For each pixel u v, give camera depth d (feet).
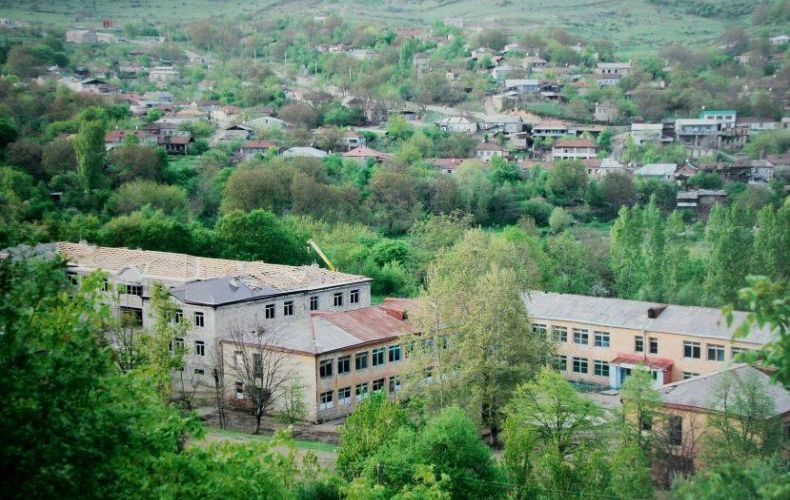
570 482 197.47
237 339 326.24
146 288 363.35
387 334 335.88
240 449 126.72
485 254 373.40
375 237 583.99
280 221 535.19
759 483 129.29
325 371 314.55
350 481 202.80
